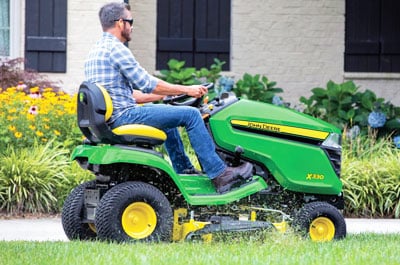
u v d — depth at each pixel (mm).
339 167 14742
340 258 11688
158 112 13703
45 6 27703
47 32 27719
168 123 13766
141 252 12055
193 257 11641
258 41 30719
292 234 14102
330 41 30797
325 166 14578
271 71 30734
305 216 14414
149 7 30203
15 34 27719
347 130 25609
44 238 15852
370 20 31125
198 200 13695
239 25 30656
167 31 30594
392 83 30953
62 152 21125
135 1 30141
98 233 13320
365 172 21484
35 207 19984
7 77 25266
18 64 26781
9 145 21188
